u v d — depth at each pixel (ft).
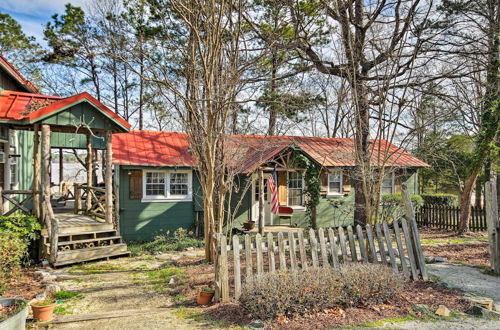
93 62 64.64
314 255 21.16
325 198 51.13
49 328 16.17
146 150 45.62
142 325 16.28
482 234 45.14
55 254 29.43
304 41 40.34
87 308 19.30
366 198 25.55
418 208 54.03
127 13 42.57
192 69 28.07
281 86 41.83
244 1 30.12
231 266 27.35
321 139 58.85
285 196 49.37
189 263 29.96
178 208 45.37
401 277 19.20
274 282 16.56
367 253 24.29
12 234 25.20
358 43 34.17
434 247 35.68
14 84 42.75
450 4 39.01
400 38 28.78
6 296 20.80
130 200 43.21
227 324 15.87
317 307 16.52
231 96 25.76
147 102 61.67
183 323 16.37
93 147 46.52
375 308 17.02
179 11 24.18
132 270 28.63
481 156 44.01
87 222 35.65
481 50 41.50
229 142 30.71
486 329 15.16
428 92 35.83
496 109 42.24
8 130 36.63
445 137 65.77
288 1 32.19
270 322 15.51
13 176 40.29
